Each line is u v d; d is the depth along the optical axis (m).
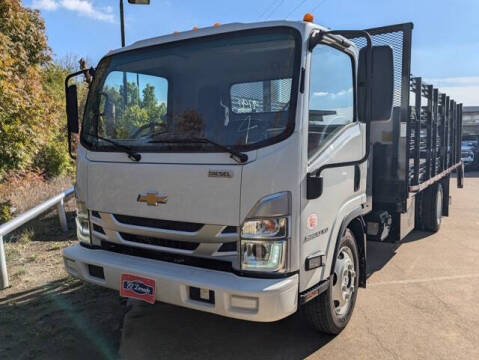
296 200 2.96
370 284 5.20
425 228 7.76
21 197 8.83
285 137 2.95
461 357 3.53
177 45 3.58
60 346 3.70
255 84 3.18
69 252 3.74
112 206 3.52
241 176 2.93
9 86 7.78
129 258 3.46
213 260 3.12
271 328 4.04
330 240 3.44
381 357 3.53
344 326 3.95
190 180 3.10
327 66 3.46
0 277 4.87
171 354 3.60
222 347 3.71
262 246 2.92
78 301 4.61
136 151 3.41
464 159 21.69
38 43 12.66
